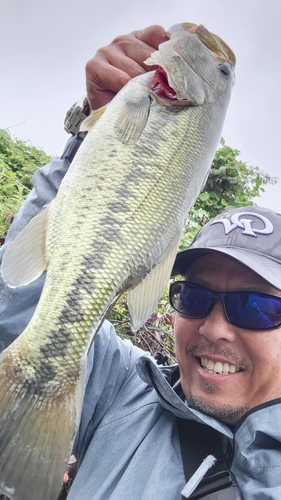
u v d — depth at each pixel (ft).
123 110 1.13
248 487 1.12
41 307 0.98
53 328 0.97
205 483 1.18
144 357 1.35
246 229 1.43
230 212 1.55
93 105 1.25
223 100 1.29
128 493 1.21
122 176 1.08
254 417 1.20
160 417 1.39
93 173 1.08
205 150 1.19
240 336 1.31
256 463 1.14
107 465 1.32
